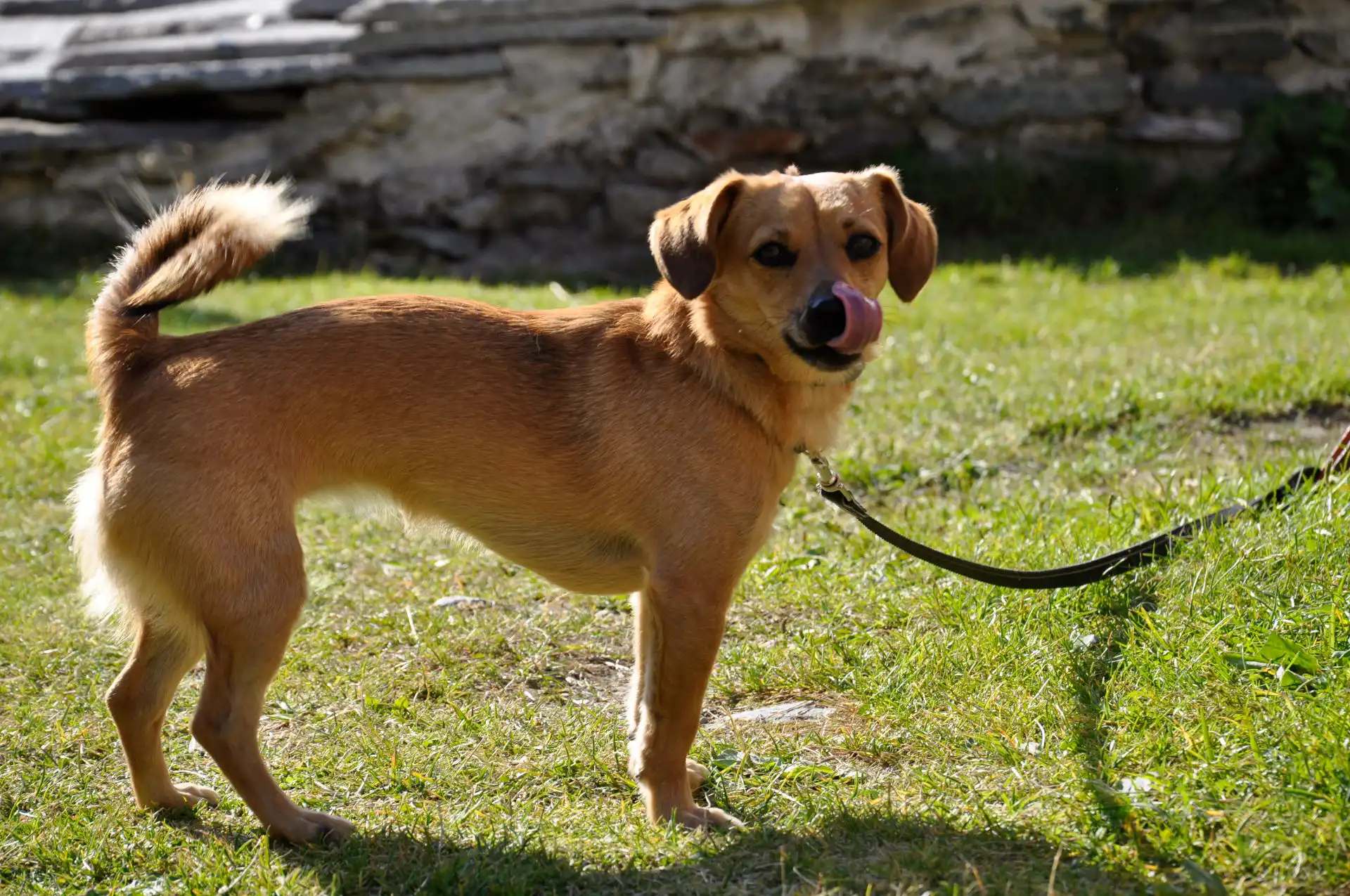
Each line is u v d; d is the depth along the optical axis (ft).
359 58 47.34
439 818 13.89
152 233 14.19
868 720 15.55
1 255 47.78
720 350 13.97
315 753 15.48
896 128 47.83
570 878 12.50
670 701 13.76
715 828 13.46
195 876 12.70
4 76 50.08
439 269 46.60
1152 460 24.13
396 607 19.75
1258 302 36.17
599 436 13.97
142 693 14.10
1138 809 12.44
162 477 12.89
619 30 46.24
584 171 47.50
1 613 19.44
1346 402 26.63
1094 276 40.75
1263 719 13.48
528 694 17.11
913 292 15.07
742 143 47.19
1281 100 45.93
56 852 13.37
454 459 13.97
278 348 13.50
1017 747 14.16
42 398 31.04
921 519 21.93
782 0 46.06
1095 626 16.43
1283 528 17.17
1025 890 11.50
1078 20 46.14
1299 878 11.29
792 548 20.99
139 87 47.65
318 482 13.67
